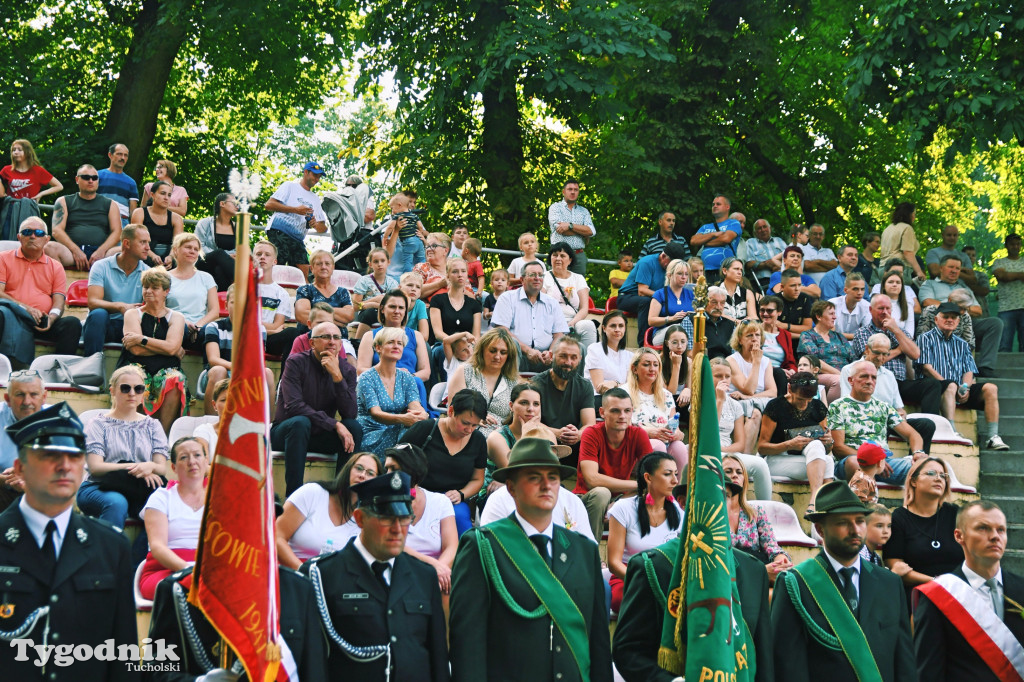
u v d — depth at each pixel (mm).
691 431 5312
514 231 20328
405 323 11781
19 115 20750
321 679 4969
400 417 9305
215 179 24891
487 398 9781
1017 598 6039
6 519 4715
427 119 20359
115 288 11258
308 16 23344
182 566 6742
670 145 21344
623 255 18156
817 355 12766
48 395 9812
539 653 5230
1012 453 12125
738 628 5133
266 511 4465
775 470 10352
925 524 8148
